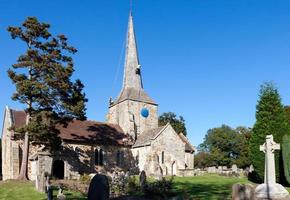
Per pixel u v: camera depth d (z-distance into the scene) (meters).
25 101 41.03
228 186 33.28
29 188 33.97
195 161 100.69
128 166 56.72
